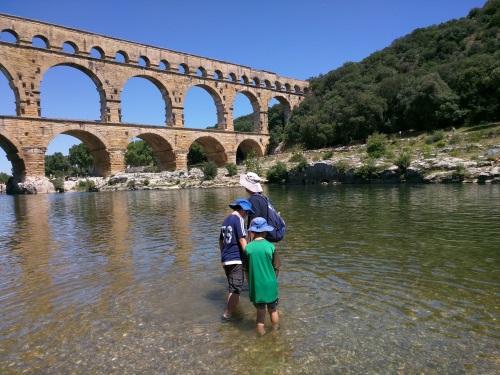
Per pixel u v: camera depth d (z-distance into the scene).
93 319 7.06
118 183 63.47
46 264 11.19
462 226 14.73
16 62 59.44
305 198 30.05
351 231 14.57
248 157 80.31
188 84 81.31
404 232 13.98
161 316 7.12
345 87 93.25
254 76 94.94
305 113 98.19
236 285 7.27
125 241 14.27
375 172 45.84
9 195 57.56
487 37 86.25
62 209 28.75
